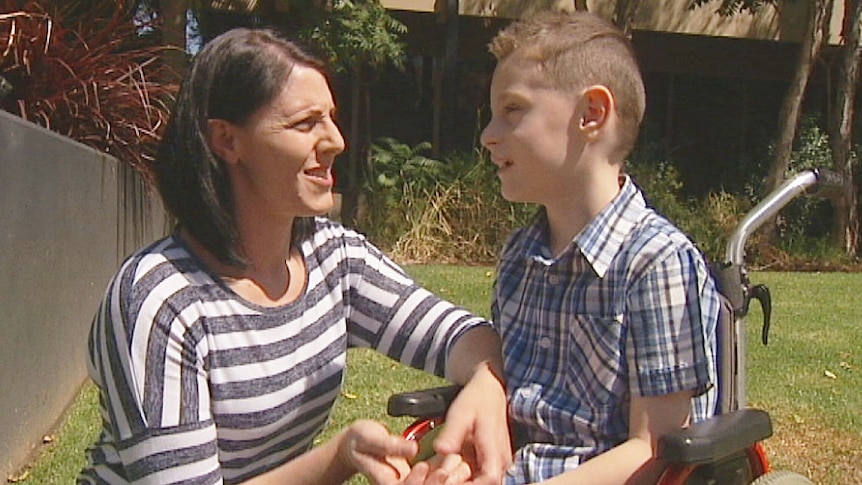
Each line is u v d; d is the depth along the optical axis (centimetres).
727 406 225
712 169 1480
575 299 212
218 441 195
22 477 376
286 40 201
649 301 200
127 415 183
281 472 186
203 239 196
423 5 1302
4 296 367
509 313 227
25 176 402
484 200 1221
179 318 187
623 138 217
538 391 215
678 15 1358
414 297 228
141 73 704
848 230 1310
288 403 201
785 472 224
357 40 1105
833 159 1306
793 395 529
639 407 200
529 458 210
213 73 196
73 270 507
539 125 211
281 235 203
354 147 1281
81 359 534
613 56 213
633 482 190
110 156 622
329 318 213
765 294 245
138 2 932
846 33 1277
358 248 227
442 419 229
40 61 630
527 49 214
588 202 214
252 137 194
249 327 195
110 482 195
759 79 1498
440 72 1387
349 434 182
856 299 915
